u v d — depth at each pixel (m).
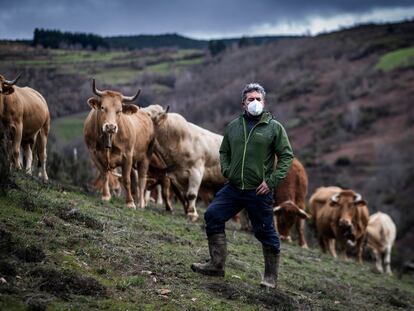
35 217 8.41
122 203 12.77
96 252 7.66
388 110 120.00
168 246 9.34
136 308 6.38
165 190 14.98
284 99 134.75
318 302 8.73
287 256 12.65
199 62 117.00
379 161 92.69
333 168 92.19
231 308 7.07
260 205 7.73
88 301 6.28
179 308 6.67
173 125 13.94
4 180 9.08
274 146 7.78
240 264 9.59
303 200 16.61
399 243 61.16
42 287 6.30
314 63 154.00
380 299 10.58
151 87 68.25
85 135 12.55
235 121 7.90
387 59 149.38
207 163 14.52
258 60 146.00
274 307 7.54
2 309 5.66
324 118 120.25
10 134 11.80
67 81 41.94
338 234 17.38
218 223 7.91
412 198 73.44
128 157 12.62
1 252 6.80
